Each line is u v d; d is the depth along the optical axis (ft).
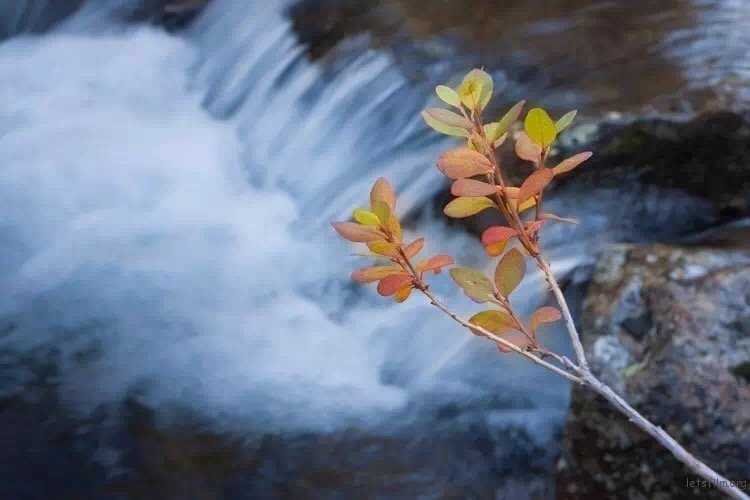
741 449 8.81
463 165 4.66
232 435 10.93
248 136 16.48
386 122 14.32
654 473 9.20
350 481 10.34
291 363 11.98
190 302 13.10
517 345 5.16
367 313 12.61
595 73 13.93
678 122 11.94
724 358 9.23
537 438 10.65
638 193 12.22
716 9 15.52
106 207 15.17
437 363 11.61
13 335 12.58
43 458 10.77
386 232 4.77
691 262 10.30
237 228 14.57
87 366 12.03
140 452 10.78
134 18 19.62
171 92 18.04
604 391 4.94
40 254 14.16
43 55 19.44
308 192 14.96
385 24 16.12
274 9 17.39
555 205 12.15
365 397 11.42
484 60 14.70
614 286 10.36
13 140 16.72
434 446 10.69
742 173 12.07
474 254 12.30
